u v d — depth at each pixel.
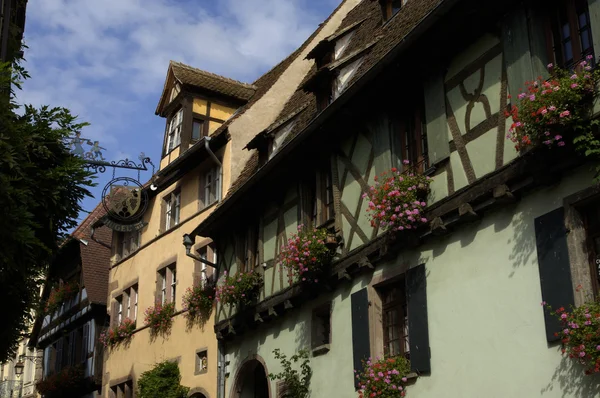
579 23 7.82
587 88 7.16
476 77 8.84
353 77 12.74
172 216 19.09
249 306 13.77
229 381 14.75
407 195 9.27
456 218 8.81
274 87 18.08
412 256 9.71
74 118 8.03
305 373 11.86
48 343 28.62
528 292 7.79
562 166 7.45
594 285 7.21
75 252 25.86
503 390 7.88
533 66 7.95
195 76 19.56
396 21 12.65
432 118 9.45
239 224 15.08
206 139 17.00
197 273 17.14
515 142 7.94
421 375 9.16
